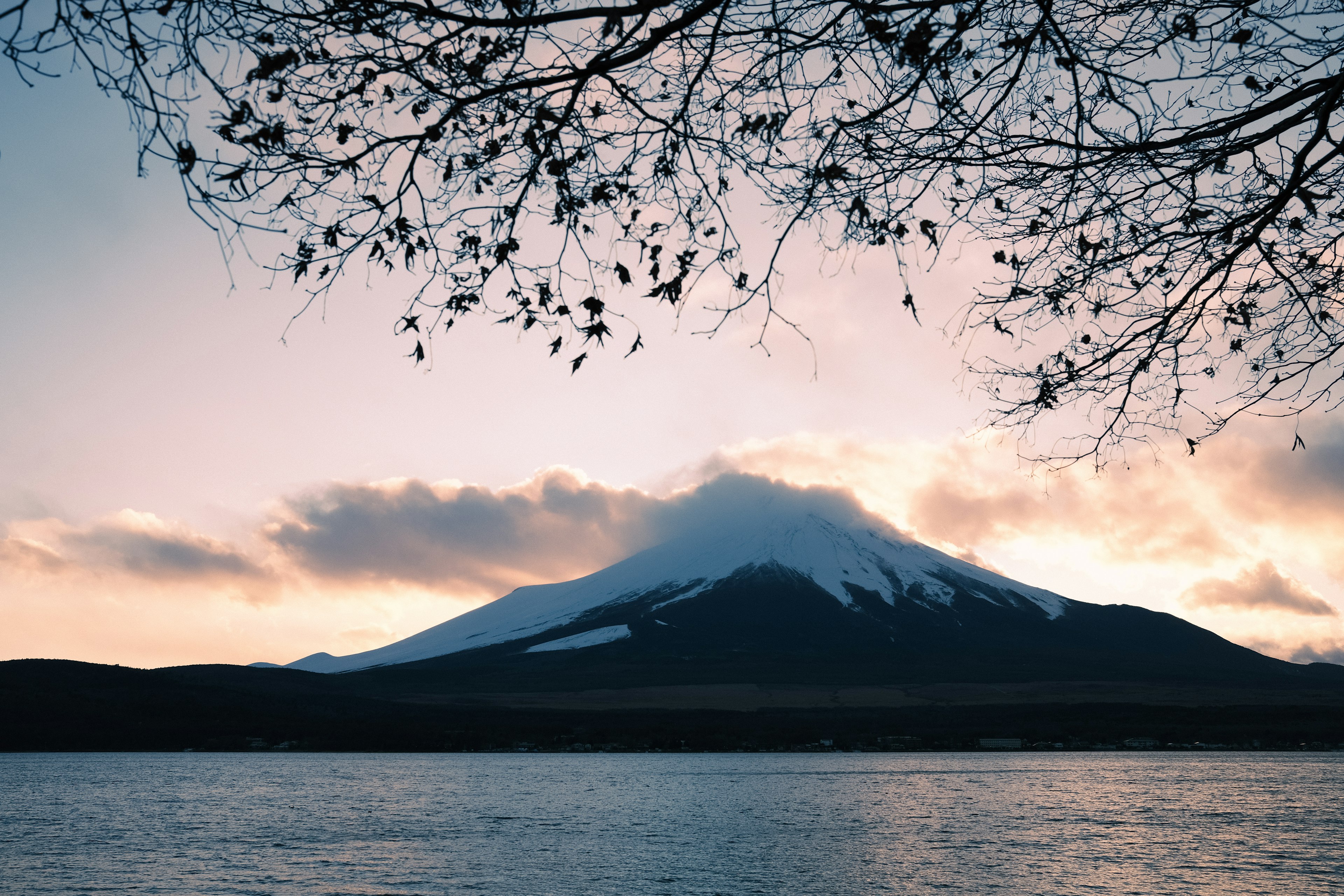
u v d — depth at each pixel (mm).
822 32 6664
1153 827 54812
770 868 42656
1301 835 51406
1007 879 39688
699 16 6199
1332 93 6816
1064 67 7133
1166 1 7156
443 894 36969
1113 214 8086
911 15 6520
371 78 6363
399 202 6684
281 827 56719
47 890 38031
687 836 52750
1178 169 7914
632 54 6348
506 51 6543
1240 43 7215
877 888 38156
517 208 7047
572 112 6711
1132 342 8328
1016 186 7859
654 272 7301
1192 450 8344
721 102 7145
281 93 6266
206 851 47875
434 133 6570
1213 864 42625
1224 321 8438
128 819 60719
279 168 6289
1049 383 8438
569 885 38906
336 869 42562
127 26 5543
